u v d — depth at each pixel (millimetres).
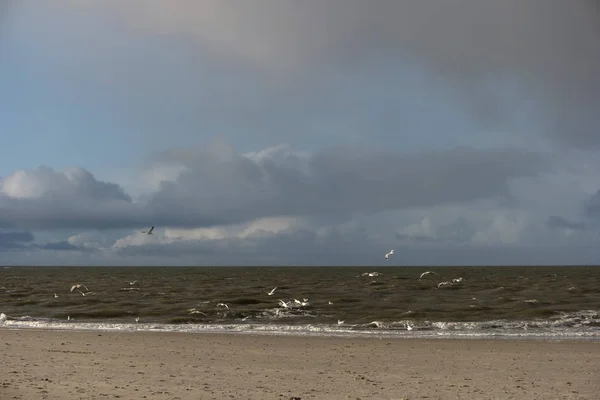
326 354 22641
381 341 26516
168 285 78688
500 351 23469
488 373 18547
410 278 103312
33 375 16953
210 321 35469
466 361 21031
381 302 46812
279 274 142250
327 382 16703
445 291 60250
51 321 35156
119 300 49812
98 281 95750
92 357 21172
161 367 19156
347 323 33688
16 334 28344
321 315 37969
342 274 140500
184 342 25969
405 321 33969
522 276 114188
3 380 15930
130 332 29922
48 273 159000
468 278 100750
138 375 17453
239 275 133000
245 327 32188
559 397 14750
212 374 17922
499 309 40125
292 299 49688
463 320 34594
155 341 26219
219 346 24734
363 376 17781
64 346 24125
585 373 18594
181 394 14531
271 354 22547
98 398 13812
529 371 18953
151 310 40719
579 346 24859
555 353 22969
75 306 44625
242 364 20094
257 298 51094
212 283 85312
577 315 36375
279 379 17156
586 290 60625
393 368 19453
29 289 67750
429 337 28109
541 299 48594
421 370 19078
